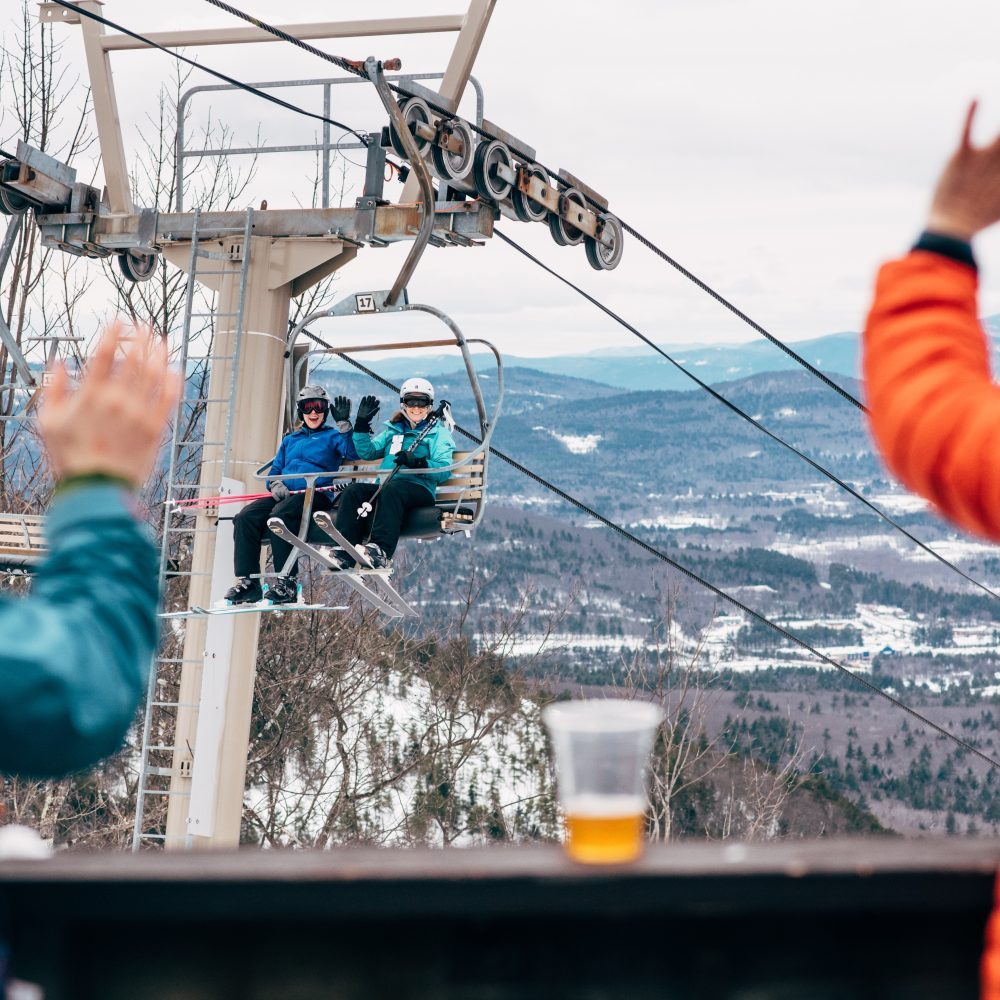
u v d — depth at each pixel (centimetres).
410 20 1242
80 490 136
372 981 163
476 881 157
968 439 134
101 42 1345
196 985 163
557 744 166
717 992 163
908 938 165
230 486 1184
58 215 1332
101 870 160
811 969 164
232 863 164
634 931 163
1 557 1131
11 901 159
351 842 2770
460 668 3067
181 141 1309
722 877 158
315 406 1110
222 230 1246
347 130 1241
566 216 1342
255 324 1227
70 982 161
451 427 1100
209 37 1292
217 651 1174
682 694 3356
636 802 164
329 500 1116
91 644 128
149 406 139
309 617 2670
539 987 163
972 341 143
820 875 159
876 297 149
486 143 1229
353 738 2909
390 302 1088
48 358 1124
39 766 126
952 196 148
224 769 1166
